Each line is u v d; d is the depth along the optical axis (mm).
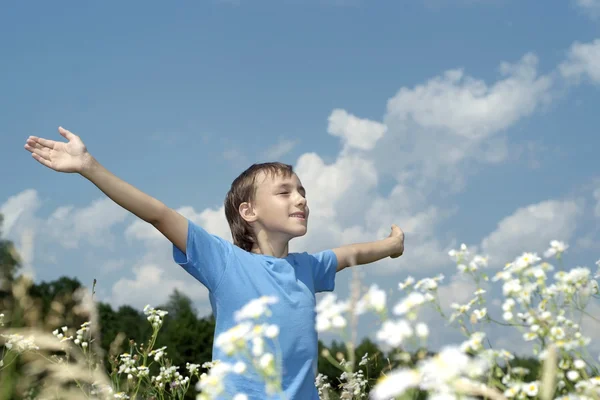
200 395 1657
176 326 22859
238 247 3393
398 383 1169
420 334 1376
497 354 1795
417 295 1558
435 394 1245
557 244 2082
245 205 3555
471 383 1391
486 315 1979
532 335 1910
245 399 1749
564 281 2020
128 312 26000
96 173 2939
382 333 1396
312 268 3627
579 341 1856
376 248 4117
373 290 1544
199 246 3102
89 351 3850
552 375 1541
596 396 1706
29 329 3443
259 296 3070
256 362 1652
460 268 2111
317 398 3074
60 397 3457
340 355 1828
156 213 3021
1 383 3293
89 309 3799
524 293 1971
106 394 3615
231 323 3043
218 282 3100
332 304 1622
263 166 3605
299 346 3018
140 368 4281
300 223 3432
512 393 1727
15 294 3086
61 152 2928
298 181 3582
